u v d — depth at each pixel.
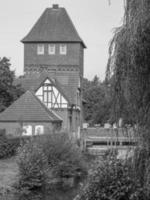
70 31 69.25
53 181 25.42
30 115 45.22
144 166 7.94
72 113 55.16
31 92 47.38
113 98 7.79
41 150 25.02
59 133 30.16
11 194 20.50
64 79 57.84
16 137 34.81
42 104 47.25
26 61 68.75
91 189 10.38
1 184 21.83
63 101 53.00
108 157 10.51
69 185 24.06
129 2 7.73
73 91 56.31
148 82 7.53
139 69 7.46
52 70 68.06
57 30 69.50
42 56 68.69
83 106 66.56
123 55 7.52
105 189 10.11
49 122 44.84
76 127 56.91
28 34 69.50
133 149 8.09
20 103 46.22
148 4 7.46
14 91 48.31
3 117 45.22
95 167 11.12
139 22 7.36
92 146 46.88
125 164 8.55
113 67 7.73
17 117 45.00
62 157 27.98
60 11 71.31
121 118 7.86
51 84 53.34
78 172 28.81
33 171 22.67
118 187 9.73
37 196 20.47
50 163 27.66
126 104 7.68
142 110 7.62
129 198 8.94
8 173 25.12
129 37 7.45
